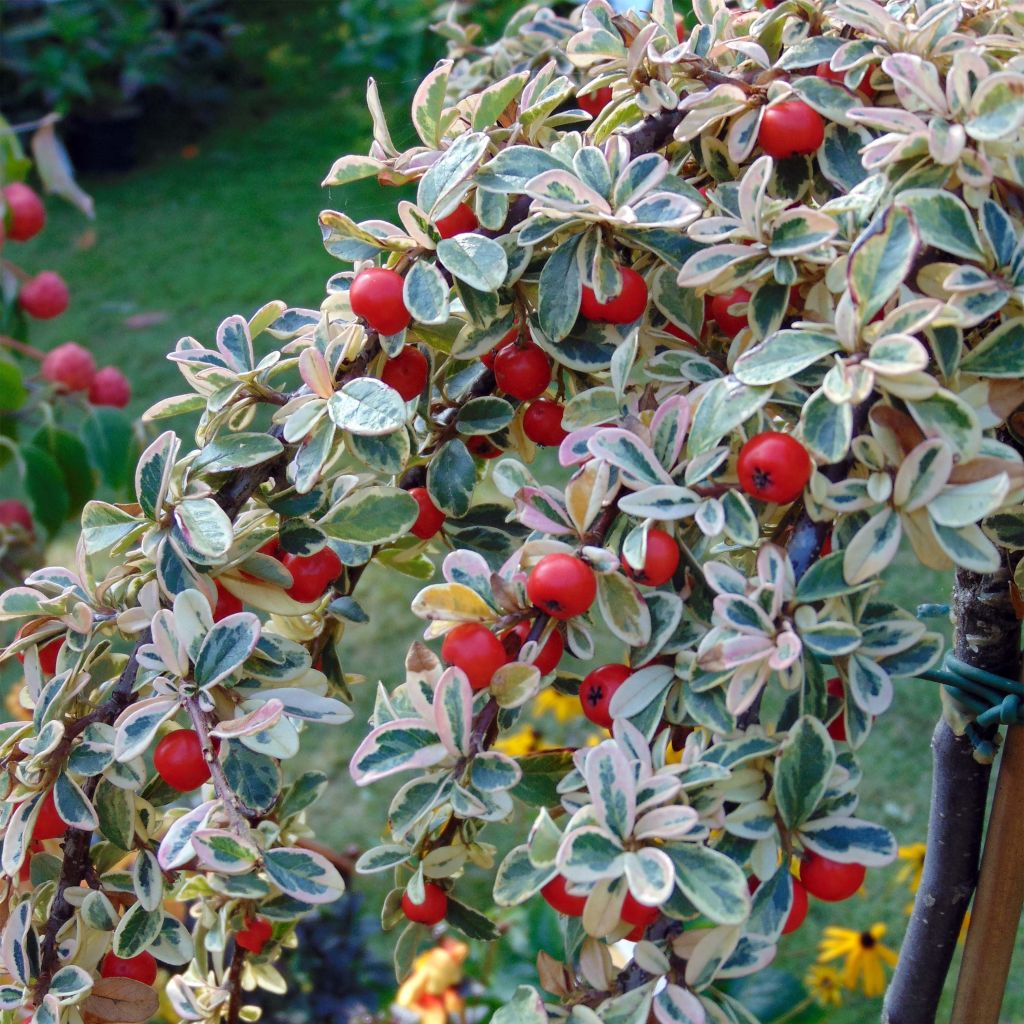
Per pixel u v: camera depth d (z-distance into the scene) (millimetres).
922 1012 405
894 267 330
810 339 337
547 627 348
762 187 346
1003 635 386
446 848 364
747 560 382
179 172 1798
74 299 1458
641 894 319
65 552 919
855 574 333
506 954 541
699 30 381
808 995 505
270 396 375
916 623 341
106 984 357
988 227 338
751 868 332
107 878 362
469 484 380
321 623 395
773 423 363
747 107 366
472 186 365
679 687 345
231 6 2131
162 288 1464
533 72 476
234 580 364
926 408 331
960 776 391
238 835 338
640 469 345
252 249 1532
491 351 383
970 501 328
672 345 374
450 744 339
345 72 1893
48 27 1742
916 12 369
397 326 362
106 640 367
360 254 378
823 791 332
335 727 904
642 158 357
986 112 337
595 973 340
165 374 1298
